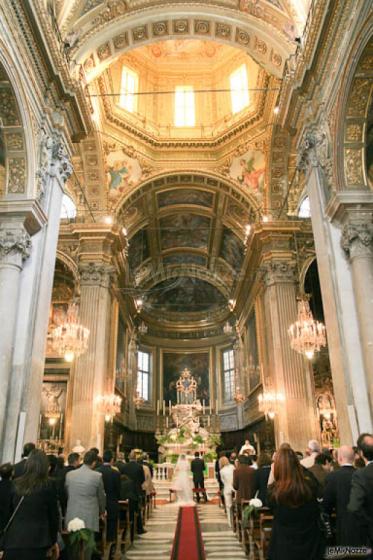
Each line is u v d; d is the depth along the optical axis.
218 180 18.64
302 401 14.62
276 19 10.86
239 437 24.47
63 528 5.01
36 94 8.84
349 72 7.64
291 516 2.98
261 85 16.00
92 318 15.99
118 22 11.19
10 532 3.39
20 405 7.73
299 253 16.98
